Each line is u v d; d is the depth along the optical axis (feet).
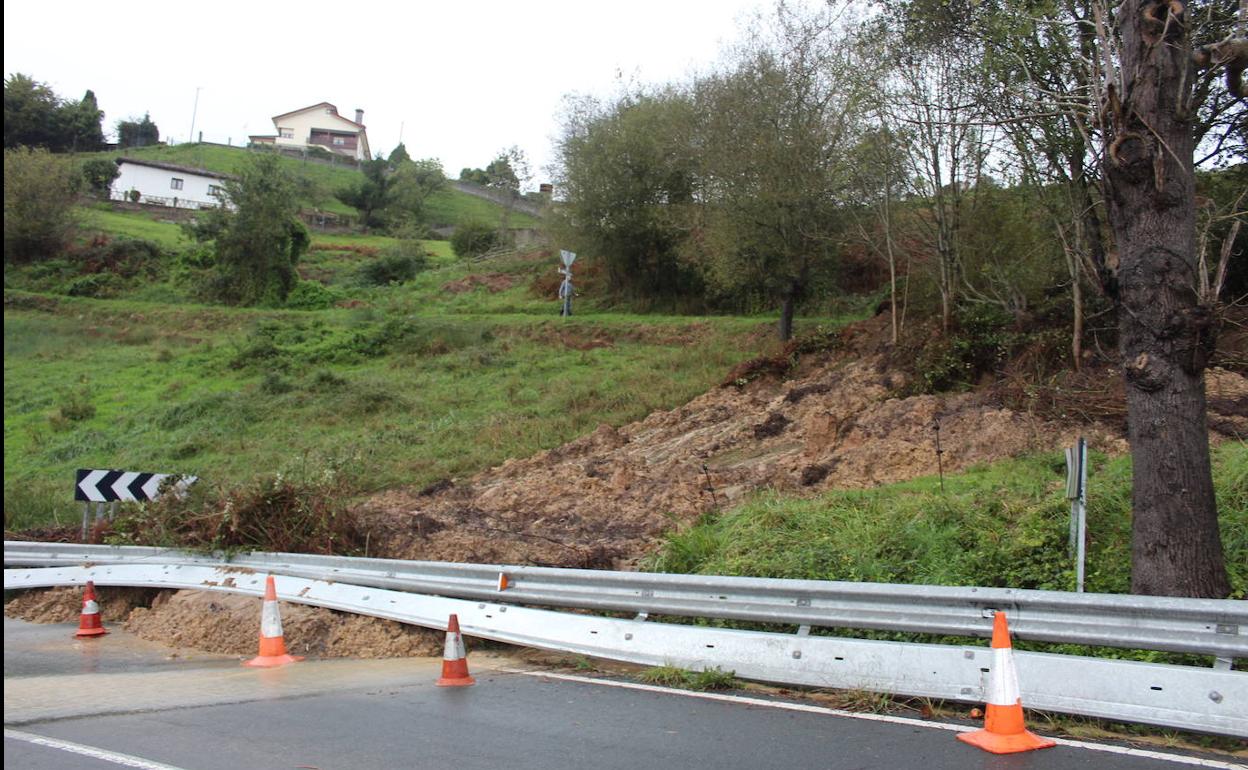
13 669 30.66
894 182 61.46
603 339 99.19
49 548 45.06
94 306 135.13
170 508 43.37
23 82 243.60
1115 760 18.66
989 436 45.57
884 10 55.42
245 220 137.39
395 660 30.91
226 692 26.50
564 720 22.63
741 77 76.69
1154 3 25.08
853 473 46.32
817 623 25.27
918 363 55.57
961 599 23.15
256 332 117.29
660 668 26.48
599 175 113.39
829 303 90.02
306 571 36.76
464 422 76.89
